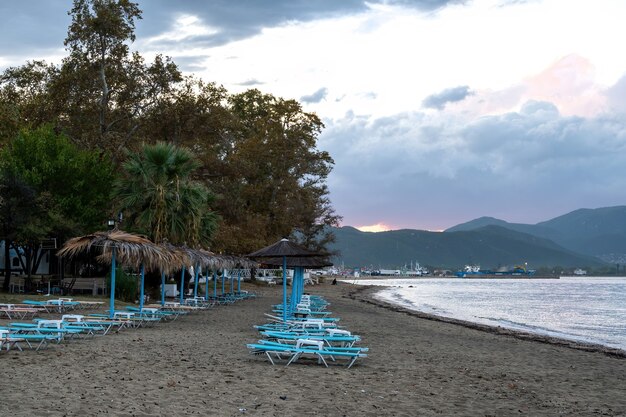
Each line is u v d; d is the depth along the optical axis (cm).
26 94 5238
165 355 1509
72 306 2692
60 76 4772
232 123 5444
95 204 3641
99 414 873
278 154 6700
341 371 1403
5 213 3016
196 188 3266
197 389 1101
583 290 13262
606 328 3928
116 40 4725
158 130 4931
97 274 4356
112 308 2233
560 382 1455
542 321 4462
